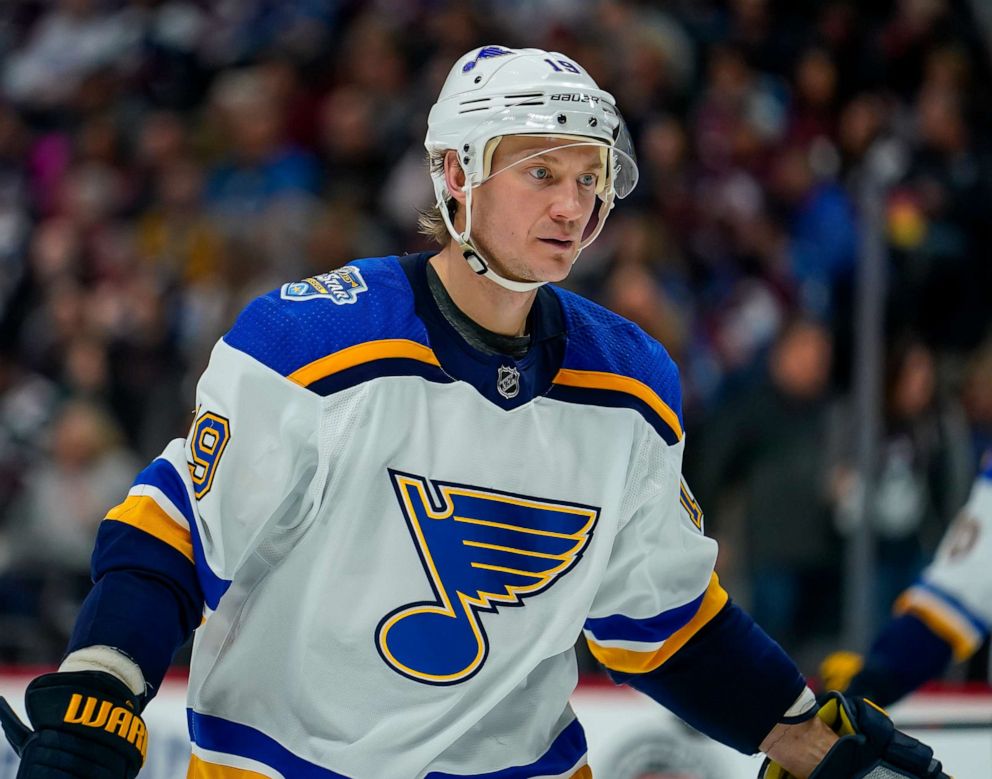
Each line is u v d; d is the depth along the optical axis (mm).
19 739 5141
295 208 17891
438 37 21297
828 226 19266
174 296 17578
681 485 6066
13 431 15078
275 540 5449
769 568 14148
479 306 5512
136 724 5043
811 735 6285
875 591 13172
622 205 18625
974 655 13414
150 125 21312
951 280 15930
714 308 18109
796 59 22156
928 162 19500
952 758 9664
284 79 20812
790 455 14219
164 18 24359
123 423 15688
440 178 5586
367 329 5371
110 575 5246
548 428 5582
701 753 10398
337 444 5277
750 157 20203
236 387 5277
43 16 25359
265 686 5578
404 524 5402
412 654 5484
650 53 20672
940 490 14055
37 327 18312
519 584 5555
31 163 21656
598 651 6383
